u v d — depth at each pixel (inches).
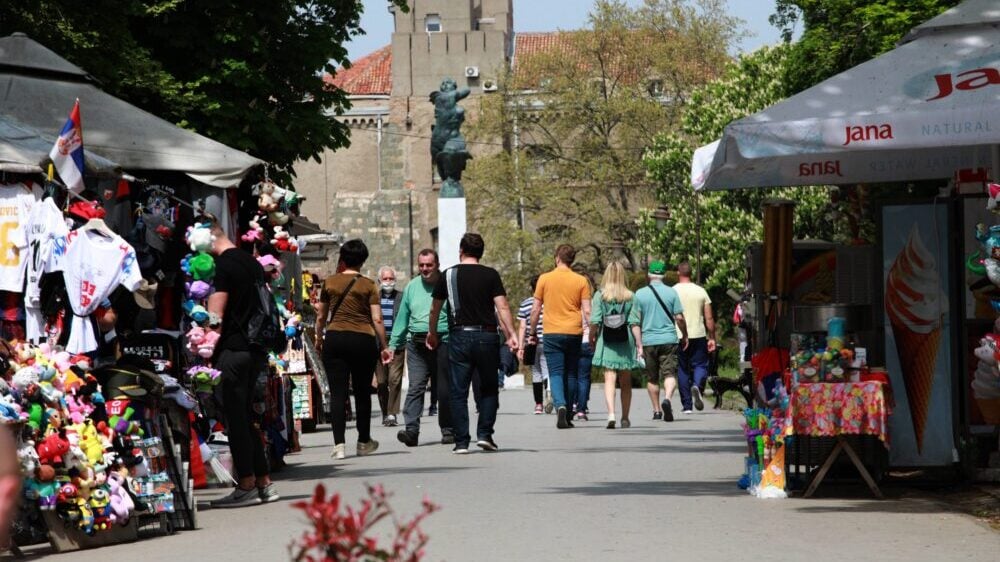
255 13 1763.0
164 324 807.1
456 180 3147.1
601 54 4389.8
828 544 525.3
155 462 616.7
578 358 1267.2
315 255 2036.2
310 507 230.7
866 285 730.2
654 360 1353.3
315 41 1825.8
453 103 3179.1
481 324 992.9
